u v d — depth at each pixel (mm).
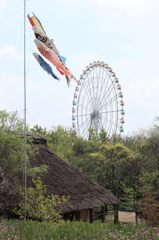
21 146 18484
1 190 18891
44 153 27750
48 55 19828
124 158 37594
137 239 10805
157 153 37094
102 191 27031
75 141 60531
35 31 19625
